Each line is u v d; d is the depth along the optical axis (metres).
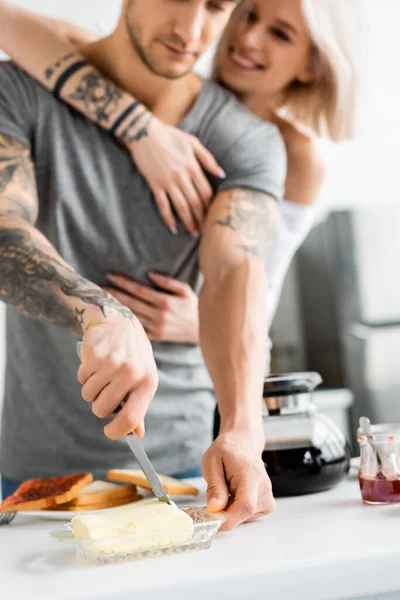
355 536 0.77
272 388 1.09
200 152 1.49
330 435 1.07
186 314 1.47
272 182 1.49
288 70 1.73
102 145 1.46
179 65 1.42
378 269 3.07
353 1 1.75
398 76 3.10
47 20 1.60
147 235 1.48
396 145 3.15
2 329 2.50
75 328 0.93
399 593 0.70
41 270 1.03
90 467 1.36
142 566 0.70
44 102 1.44
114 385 0.82
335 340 3.21
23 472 1.41
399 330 3.06
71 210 1.43
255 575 0.66
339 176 3.13
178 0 1.37
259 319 1.19
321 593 0.67
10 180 1.31
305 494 1.05
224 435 0.96
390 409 3.07
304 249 3.36
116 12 2.66
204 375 1.49
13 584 0.67
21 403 1.42
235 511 0.83
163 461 1.40
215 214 1.40
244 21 1.69
